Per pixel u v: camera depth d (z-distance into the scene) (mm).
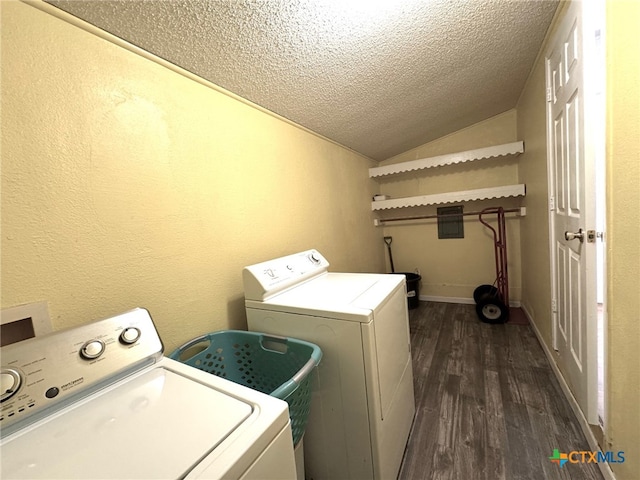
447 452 1347
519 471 1223
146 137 1030
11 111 717
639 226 941
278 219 1731
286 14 1022
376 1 1108
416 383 1897
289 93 1551
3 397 575
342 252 2584
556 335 1798
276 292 1316
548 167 1790
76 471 476
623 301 1030
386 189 3711
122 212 956
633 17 916
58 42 806
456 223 3387
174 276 1122
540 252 2178
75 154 838
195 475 448
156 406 628
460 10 1287
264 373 1215
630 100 953
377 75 1629
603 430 1188
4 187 705
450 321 2893
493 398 1678
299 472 960
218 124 1335
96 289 885
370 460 1080
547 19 1541
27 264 742
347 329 1058
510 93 2521
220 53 1123
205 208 1258
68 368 668
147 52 1021
